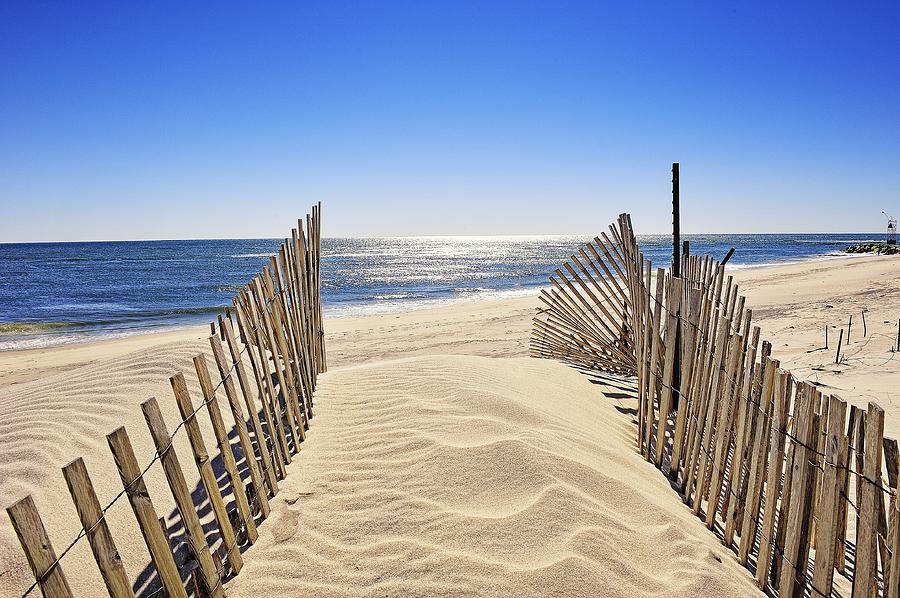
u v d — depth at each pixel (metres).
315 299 5.56
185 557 2.71
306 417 4.36
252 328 3.55
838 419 2.32
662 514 3.14
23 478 3.07
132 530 2.82
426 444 3.77
